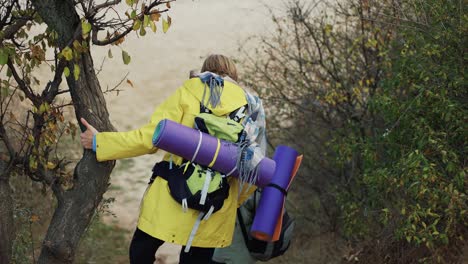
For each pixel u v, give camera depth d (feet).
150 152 13.74
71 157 34.58
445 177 19.93
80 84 14.56
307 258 28.58
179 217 13.42
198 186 13.25
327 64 29.17
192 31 49.78
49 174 16.15
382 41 24.94
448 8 20.34
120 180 35.17
